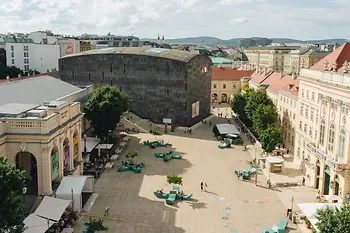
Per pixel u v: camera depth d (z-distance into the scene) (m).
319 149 72.88
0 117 58.72
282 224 56.97
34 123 56.16
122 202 65.50
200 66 138.75
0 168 40.38
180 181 69.06
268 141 90.00
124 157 92.75
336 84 66.00
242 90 163.75
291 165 89.06
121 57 136.50
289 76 123.19
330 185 67.25
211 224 58.56
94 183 74.06
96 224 52.62
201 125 137.50
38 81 94.06
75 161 73.56
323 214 45.47
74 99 94.94
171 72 129.25
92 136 103.62
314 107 78.25
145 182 75.69
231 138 112.31
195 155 97.19
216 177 80.31
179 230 56.31
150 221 58.81
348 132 61.81
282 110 108.94
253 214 62.41
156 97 133.50
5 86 80.12
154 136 117.12
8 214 39.62
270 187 74.75
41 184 57.59
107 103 96.44
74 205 59.34
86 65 142.38
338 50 78.06
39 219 50.56
